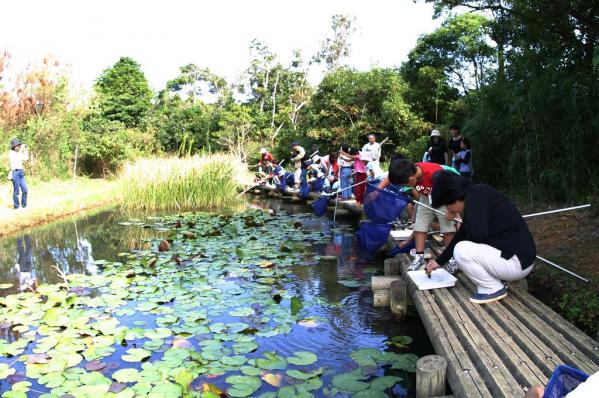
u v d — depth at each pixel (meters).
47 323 4.50
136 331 4.31
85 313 4.78
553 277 5.06
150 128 28.59
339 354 3.94
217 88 35.16
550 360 2.89
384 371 3.64
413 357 3.83
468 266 3.79
